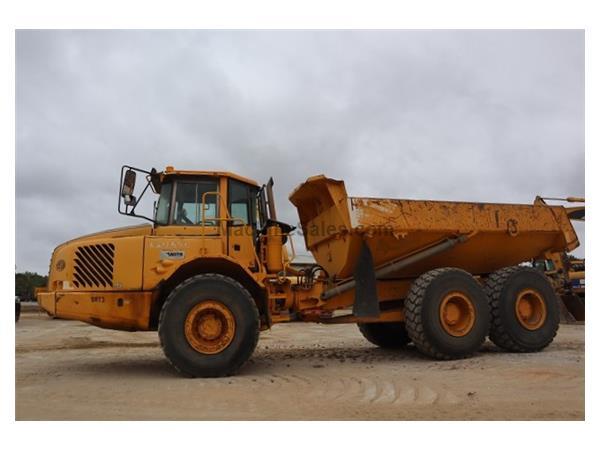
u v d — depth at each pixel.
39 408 4.48
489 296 7.93
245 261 6.76
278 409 4.44
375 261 7.74
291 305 7.25
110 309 6.15
